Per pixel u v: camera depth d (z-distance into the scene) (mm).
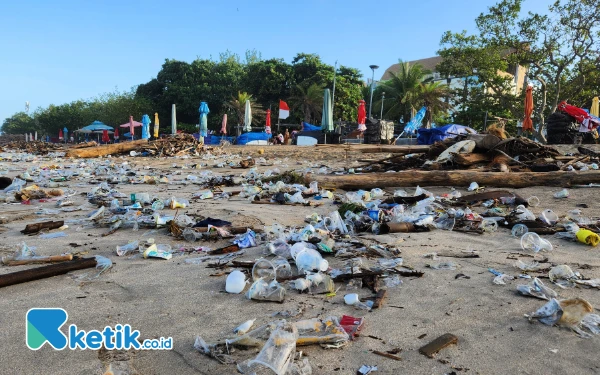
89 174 12695
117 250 4281
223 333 2607
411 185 8977
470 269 3791
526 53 27281
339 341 2445
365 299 3094
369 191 8695
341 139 33188
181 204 6855
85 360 2312
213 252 4312
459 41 30047
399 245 4594
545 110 30984
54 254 4250
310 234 4594
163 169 14812
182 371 2215
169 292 3266
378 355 2336
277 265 3697
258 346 2406
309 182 9219
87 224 5621
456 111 40906
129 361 2307
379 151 16984
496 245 4586
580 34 25766
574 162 10297
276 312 2885
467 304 3006
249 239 4582
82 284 3434
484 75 29734
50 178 11273
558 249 4406
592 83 27906
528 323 2703
